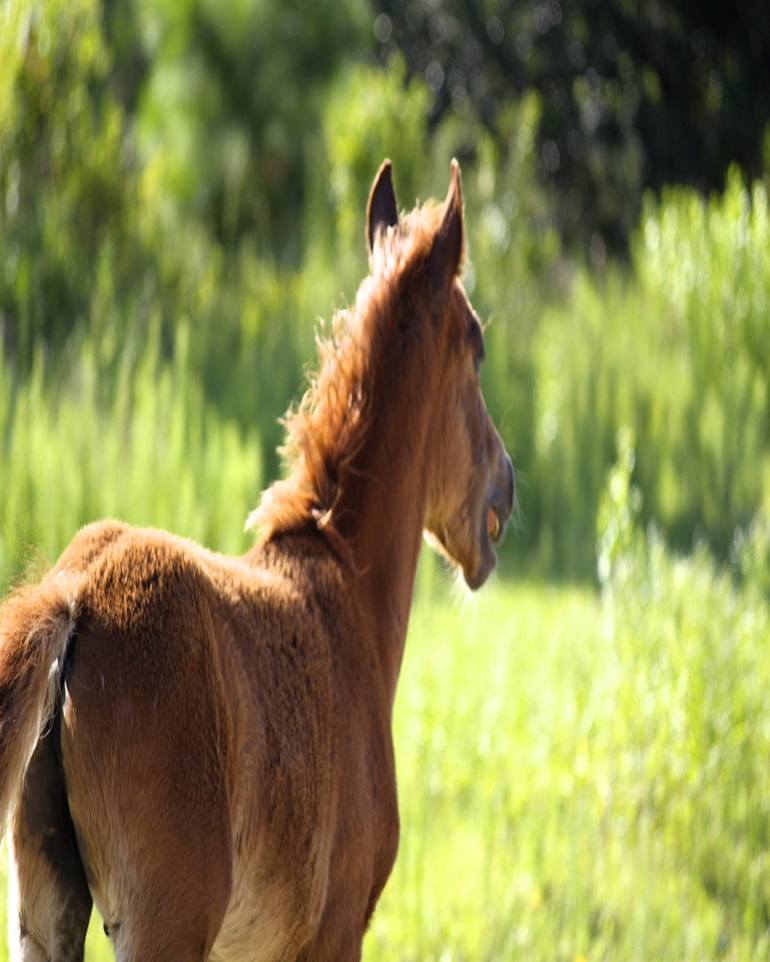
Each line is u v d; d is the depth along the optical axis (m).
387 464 5.45
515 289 22.77
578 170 32.81
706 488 18.72
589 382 19.88
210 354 18.23
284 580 4.90
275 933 4.44
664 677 9.79
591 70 33.22
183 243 20.69
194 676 4.00
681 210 23.83
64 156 18.44
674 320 21.70
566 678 10.88
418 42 34.66
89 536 4.21
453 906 8.02
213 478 12.55
